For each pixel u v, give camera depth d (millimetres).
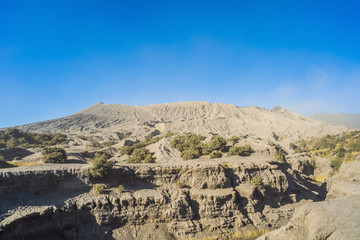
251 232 44594
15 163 61312
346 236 24469
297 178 70312
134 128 197750
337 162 87875
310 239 27016
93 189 43062
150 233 40125
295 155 89875
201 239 41062
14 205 34906
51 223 35250
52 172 41750
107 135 172750
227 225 44281
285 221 49250
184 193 46875
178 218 42531
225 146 74250
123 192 43750
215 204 45750
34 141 123375
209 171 50156
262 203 51375
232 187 50531
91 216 38812
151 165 50906
